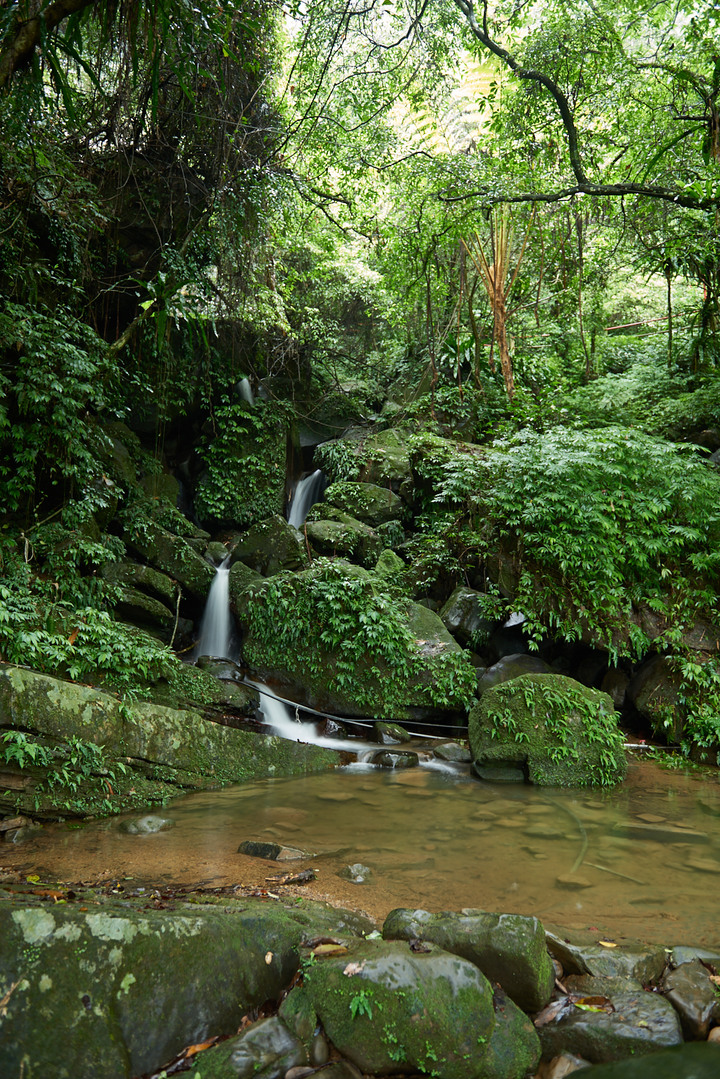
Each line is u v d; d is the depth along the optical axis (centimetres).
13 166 802
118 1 535
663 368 1372
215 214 1098
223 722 802
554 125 1047
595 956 315
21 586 759
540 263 1382
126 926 266
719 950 338
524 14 1043
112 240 1113
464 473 1034
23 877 410
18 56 471
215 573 1052
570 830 537
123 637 750
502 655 946
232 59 888
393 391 1602
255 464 1341
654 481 921
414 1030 254
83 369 856
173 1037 252
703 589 870
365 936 337
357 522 1172
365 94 1148
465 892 410
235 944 286
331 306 1738
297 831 527
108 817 568
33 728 547
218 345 1348
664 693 822
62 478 910
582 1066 260
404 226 1226
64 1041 236
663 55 1019
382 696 859
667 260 1145
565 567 861
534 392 1447
